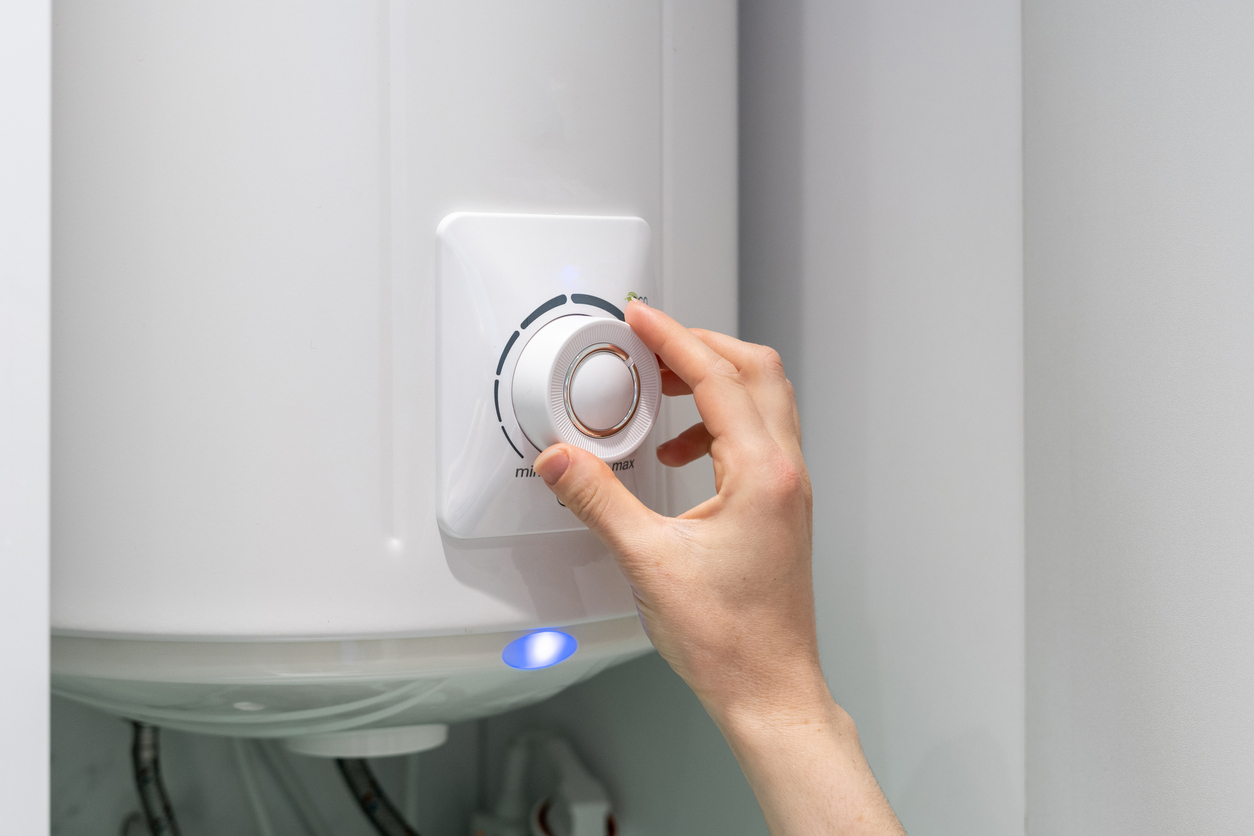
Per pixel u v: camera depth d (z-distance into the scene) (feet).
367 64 1.39
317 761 2.66
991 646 1.70
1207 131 1.33
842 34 2.01
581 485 1.35
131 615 1.38
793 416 1.50
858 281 1.98
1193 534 1.36
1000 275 1.68
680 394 1.64
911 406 1.86
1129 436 1.46
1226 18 1.31
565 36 1.52
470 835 2.90
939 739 1.82
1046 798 1.61
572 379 1.38
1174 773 1.39
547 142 1.51
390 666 1.45
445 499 1.43
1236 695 1.30
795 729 1.36
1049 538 1.60
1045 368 1.60
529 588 1.50
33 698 1.11
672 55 1.66
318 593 1.39
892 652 1.92
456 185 1.44
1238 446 1.29
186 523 1.38
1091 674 1.53
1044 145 1.59
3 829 1.08
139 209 1.37
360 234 1.39
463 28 1.43
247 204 1.37
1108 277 1.49
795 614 1.39
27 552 1.10
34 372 1.11
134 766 2.30
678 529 1.37
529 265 1.47
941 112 1.78
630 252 1.58
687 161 1.69
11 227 1.09
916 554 1.86
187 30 1.36
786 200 2.19
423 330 1.43
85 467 1.39
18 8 1.10
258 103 1.36
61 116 1.38
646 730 2.50
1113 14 1.48
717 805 2.22
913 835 1.88
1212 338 1.33
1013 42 1.65
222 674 1.42
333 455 1.39
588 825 2.49
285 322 1.38
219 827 2.53
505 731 2.97
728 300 1.79
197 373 1.37
